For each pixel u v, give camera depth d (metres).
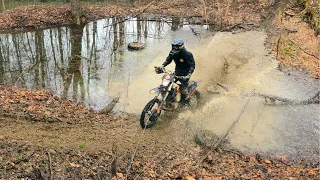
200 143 6.48
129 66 10.65
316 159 6.21
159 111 7.00
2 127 6.28
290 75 9.90
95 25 15.85
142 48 12.38
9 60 11.30
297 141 6.80
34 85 9.29
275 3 18.02
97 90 8.94
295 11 16.52
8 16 16.00
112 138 6.42
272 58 11.20
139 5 19.72
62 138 6.17
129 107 7.90
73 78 9.81
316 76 9.84
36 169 4.70
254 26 15.09
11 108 7.09
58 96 8.50
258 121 7.44
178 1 20.06
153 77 9.69
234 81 9.45
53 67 10.69
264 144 6.66
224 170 5.57
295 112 7.89
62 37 14.02
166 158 5.88
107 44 13.02
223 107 7.96
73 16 16.20
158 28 15.30
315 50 11.76
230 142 6.65
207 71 10.13
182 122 7.25
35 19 15.93
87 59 11.33
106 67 10.59
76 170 4.96
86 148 5.89
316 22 13.59
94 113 7.55
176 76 7.12
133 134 6.67
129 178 5.03
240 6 18.50
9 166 4.69
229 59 11.20
